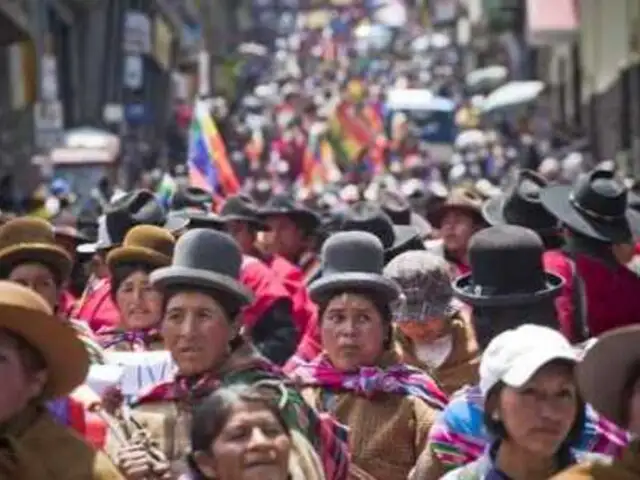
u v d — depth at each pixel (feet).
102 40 334.85
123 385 55.72
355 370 56.54
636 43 268.21
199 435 41.45
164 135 397.60
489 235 55.77
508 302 55.42
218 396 41.45
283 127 382.01
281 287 78.23
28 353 39.01
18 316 38.50
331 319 56.70
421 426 55.83
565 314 68.03
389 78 627.05
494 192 109.81
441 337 61.87
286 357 78.13
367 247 57.52
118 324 68.08
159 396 51.42
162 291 52.85
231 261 52.37
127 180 284.61
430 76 588.91
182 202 100.22
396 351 57.72
